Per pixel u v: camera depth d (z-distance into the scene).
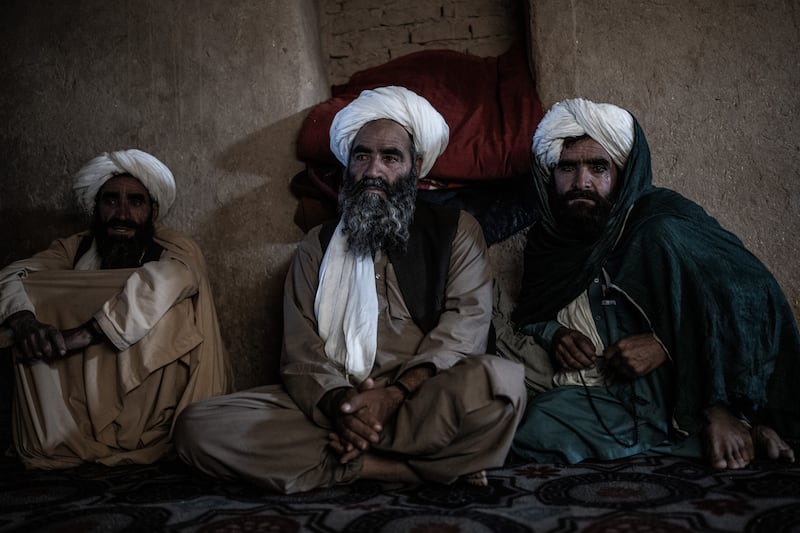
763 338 2.98
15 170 4.65
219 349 3.66
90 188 3.81
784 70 3.93
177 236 3.85
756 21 3.96
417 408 2.60
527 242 3.62
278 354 4.21
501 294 3.61
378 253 3.17
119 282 3.47
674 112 4.03
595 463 2.92
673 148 4.03
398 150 3.25
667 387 3.01
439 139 3.47
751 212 3.95
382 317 3.06
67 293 3.47
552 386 3.25
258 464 2.60
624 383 3.07
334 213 4.12
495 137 3.93
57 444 3.20
